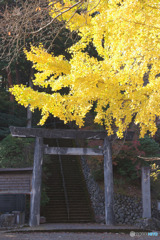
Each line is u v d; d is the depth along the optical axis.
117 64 4.86
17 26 5.21
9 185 11.34
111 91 4.91
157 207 13.50
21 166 14.38
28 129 11.11
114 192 13.80
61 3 5.95
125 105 5.17
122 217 12.97
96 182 14.78
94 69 5.04
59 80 5.39
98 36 5.63
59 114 5.73
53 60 5.80
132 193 13.91
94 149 11.59
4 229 10.27
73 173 16.80
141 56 4.67
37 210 10.87
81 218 12.99
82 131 11.41
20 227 10.52
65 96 5.73
